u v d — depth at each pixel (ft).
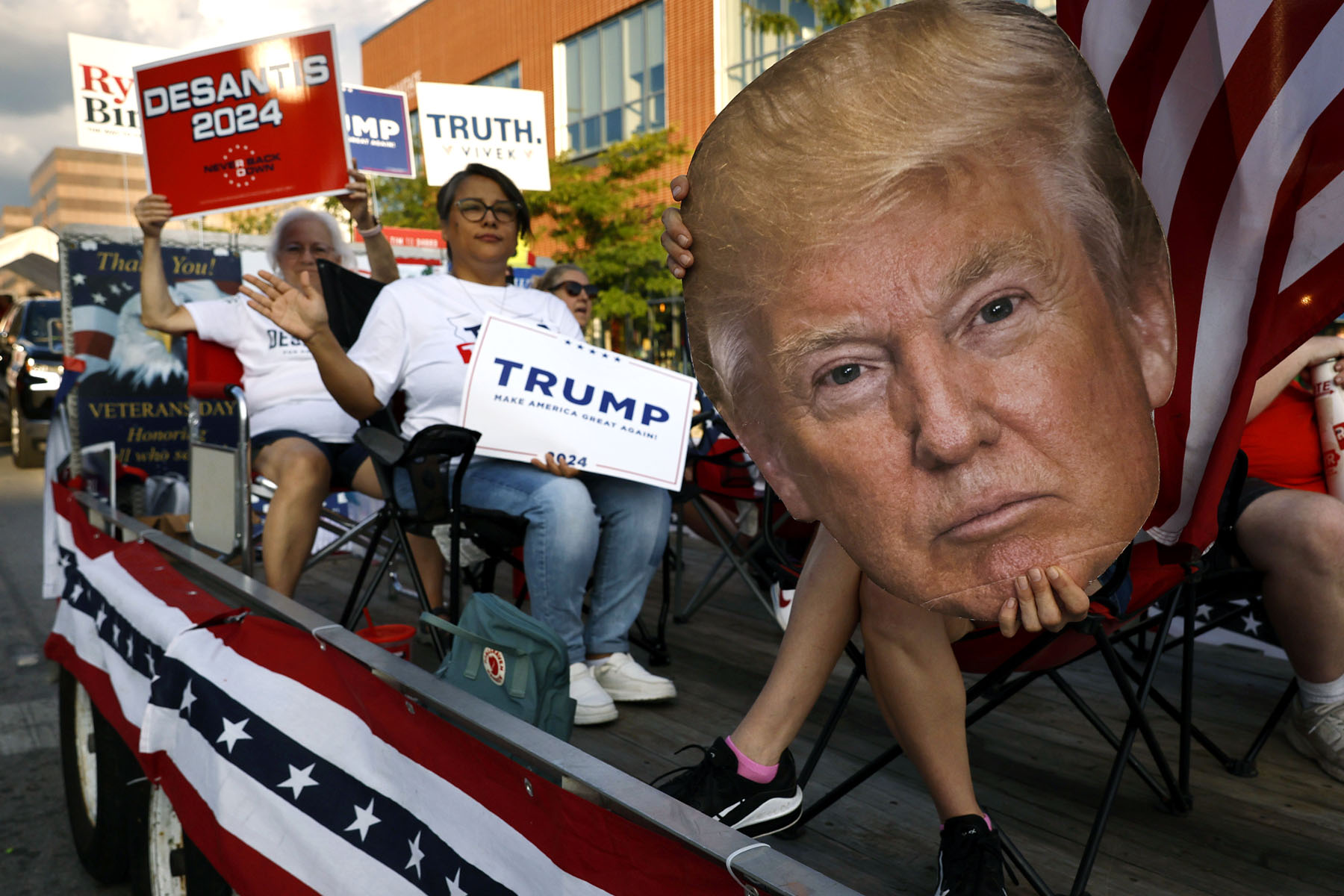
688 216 2.83
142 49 23.39
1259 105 3.71
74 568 8.80
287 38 9.32
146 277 9.92
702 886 2.74
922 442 2.66
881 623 4.24
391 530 8.19
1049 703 7.69
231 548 8.49
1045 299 2.58
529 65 52.11
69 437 10.44
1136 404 2.61
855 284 2.64
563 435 7.69
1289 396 7.34
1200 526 4.19
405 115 25.90
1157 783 6.12
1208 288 3.98
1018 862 4.55
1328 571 5.69
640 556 7.75
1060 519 2.64
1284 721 7.22
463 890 3.71
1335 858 5.12
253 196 9.57
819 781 6.16
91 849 7.45
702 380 2.93
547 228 44.32
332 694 4.84
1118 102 3.97
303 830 4.56
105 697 6.89
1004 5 2.52
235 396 8.27
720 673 8.34
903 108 2.56
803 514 2.92
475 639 5.51
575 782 3.18
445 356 8.65
